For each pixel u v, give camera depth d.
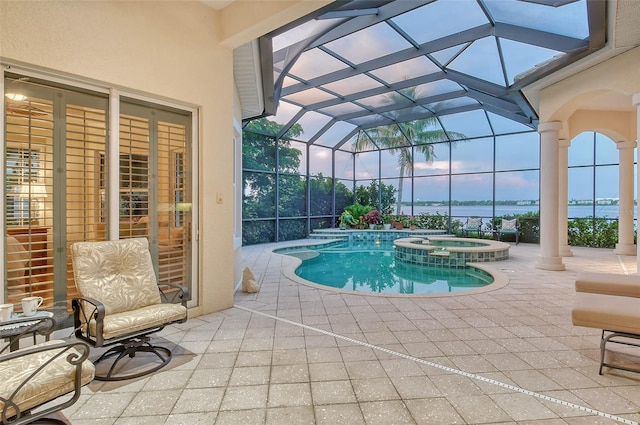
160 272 3.55
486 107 9.45
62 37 2.76
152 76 3.34
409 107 9.70
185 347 2.93
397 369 2.52
